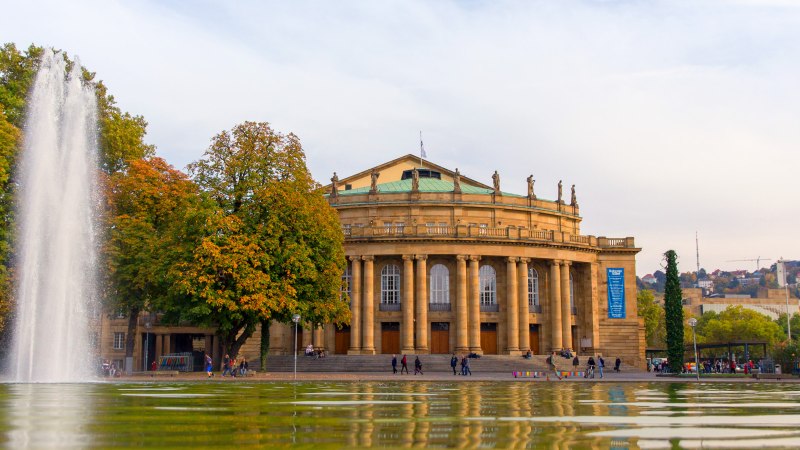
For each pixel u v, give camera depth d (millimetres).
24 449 15820
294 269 70562
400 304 109938
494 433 19750
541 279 115000
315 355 102688
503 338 110750
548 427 21406
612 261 121000
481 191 126312
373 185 115562
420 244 108125
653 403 33500
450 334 109562
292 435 18953
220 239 68812
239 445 16859
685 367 96812
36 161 54688
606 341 118812
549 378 73062
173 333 110812
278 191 70875
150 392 39094
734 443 17781
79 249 55250
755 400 37000
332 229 75562
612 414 26469
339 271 76750
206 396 36000
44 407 27078
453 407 29750
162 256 71188
